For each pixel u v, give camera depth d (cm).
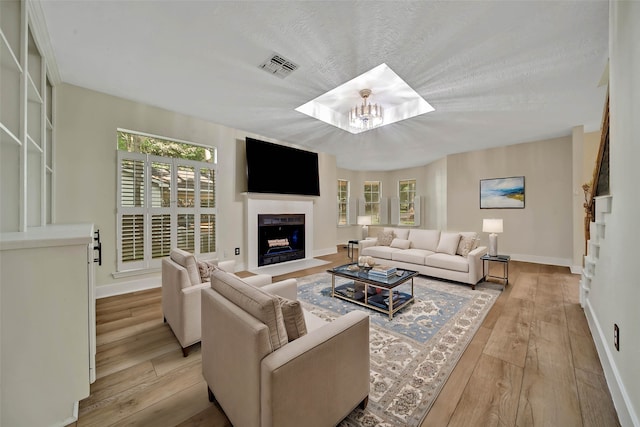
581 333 223
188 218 389
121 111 329
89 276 140
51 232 146
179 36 211
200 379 167
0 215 153
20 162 158
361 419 133
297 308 119
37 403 113
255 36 211
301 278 409
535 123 408
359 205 845
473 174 583
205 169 409
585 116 378
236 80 281
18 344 108
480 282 379
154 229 356
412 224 789
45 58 228
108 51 231
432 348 200
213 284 151
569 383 159
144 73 269
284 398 98
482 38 209
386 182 851
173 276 210
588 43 213
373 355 191
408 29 200
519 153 526
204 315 146
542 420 132
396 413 137
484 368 175
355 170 845
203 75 271
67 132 294
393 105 392
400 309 277
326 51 228
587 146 450
